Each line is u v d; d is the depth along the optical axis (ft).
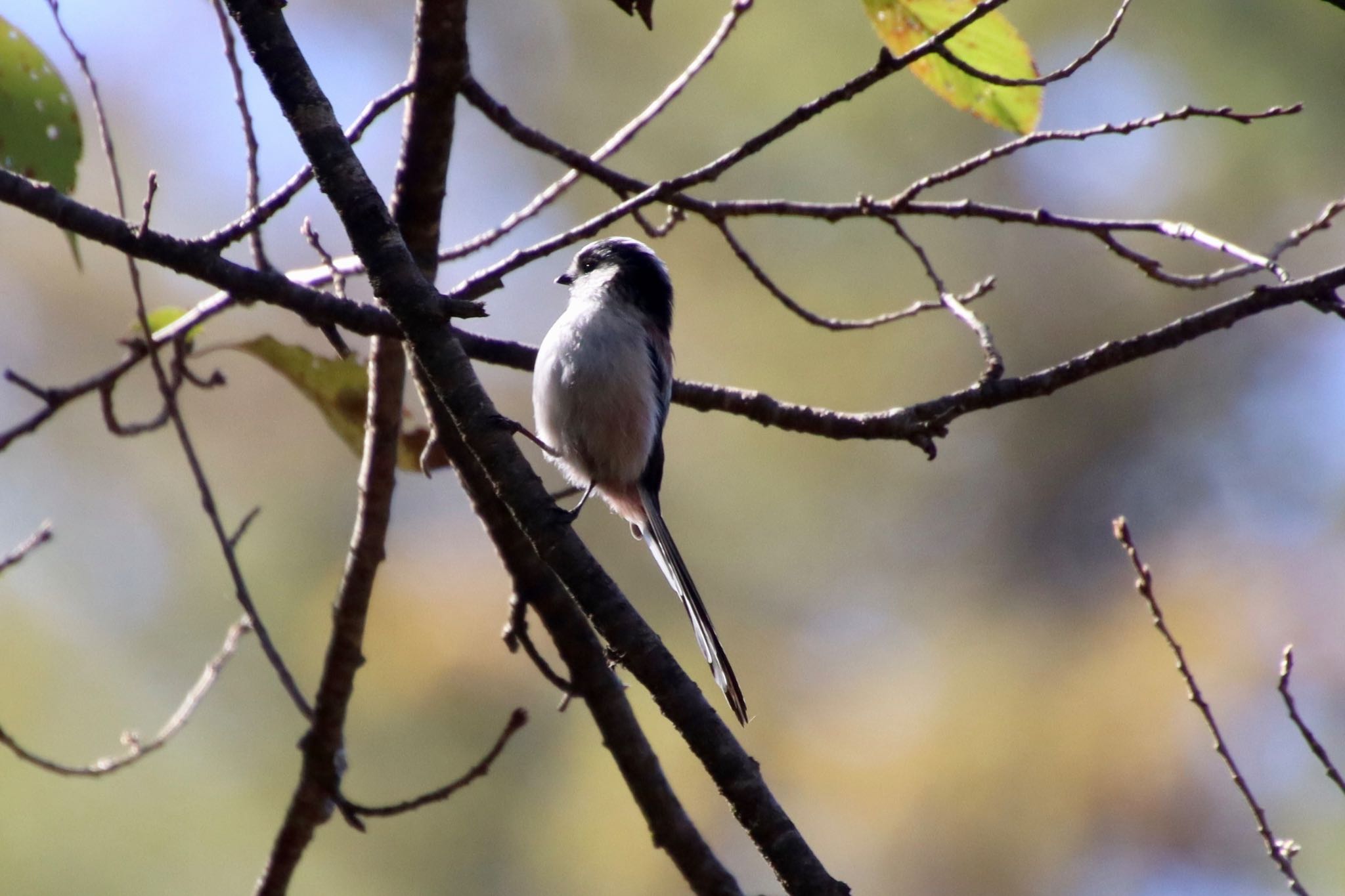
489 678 45.09
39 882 37.73
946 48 18.54
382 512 21.54
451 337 14.87
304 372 23.27
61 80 19.70
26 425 20.35
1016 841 42.70
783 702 46.98
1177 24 47.09
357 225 15.11
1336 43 46.03
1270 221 49.21
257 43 16.01
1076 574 51.21
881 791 44.45
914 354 48.83
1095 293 50.90
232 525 45.01
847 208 21.15
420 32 19.76
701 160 48.03
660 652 13.88
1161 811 42.04
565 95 49.93
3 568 21.42
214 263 18.02
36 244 45.88
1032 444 52.06
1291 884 17.90
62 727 40.75
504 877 43.19
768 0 47.14
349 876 42.37
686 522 47.96
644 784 20.62
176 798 40.78
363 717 44.47
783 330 47.91
